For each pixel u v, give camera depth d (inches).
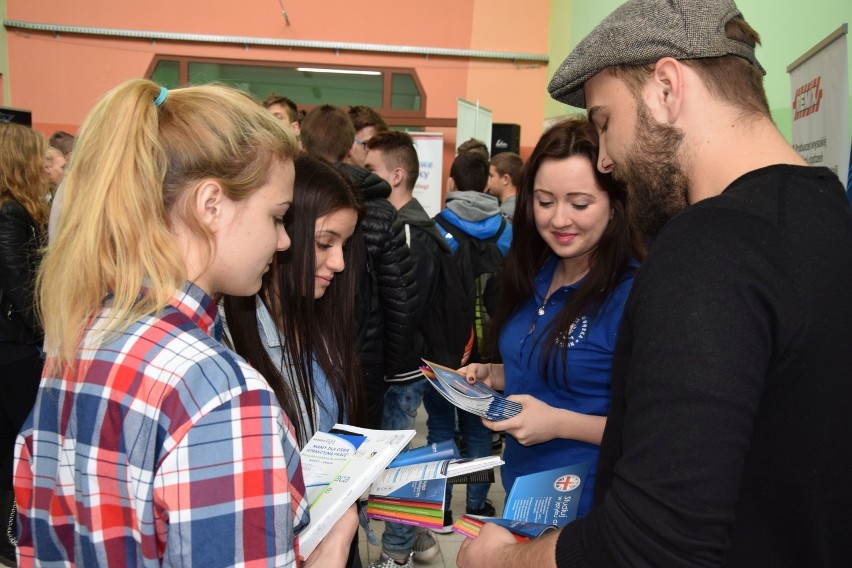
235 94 29.6
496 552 31.4
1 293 84.9
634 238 50.0
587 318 51.7
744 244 23.2
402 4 310.7
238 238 28.1
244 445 24.2
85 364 25.3
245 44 307.3
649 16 28.6
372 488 40.1
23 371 87.3
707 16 27.5
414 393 92.4
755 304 22.5
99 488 24.2
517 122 320.2
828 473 23.9
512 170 161.3
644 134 29.0
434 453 44.4
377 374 74.7
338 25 309.6
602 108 31.0
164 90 28.2
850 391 23.7
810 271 23.4
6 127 90.4
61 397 26.2
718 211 24.4
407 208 92.0
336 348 50.5
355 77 323.3
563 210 50.7
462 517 38.2
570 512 41.6
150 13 299.3
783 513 24.2
